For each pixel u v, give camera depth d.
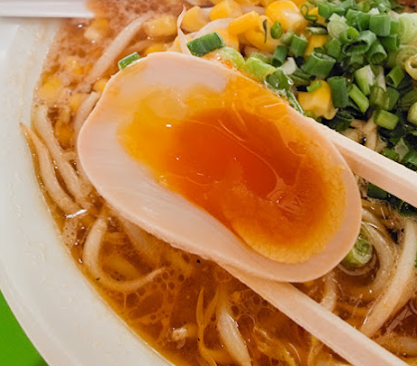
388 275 0.10
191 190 0.08
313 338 0.09
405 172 0.08
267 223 0.08
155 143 0.09
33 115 0.11
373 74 0.11
